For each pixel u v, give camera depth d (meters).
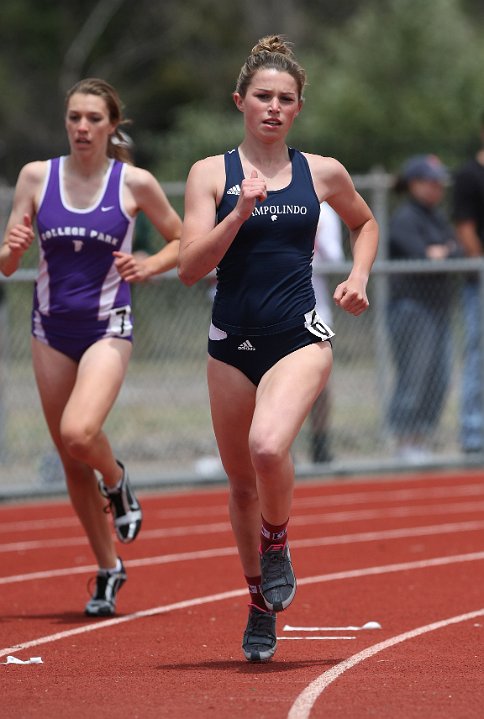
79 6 128.50
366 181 46.66
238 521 18.75
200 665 18.62
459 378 48.44
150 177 23.52
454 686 16.81
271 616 18.92
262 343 17.97
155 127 124.81
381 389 44.94
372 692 16.48
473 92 102.06
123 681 17.48
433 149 82.62
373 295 47.69
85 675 17.95
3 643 20.59
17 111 118.62
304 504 39.09
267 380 17.70
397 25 104.44
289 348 18.02
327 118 99.25
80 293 22.95
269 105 17.97
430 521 35.62
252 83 18.11
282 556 17.80
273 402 17.28
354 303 18.31
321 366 17.89
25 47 126.00
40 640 20.81
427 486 42.34
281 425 17.05
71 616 23.19
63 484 40.31
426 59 103.31
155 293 52.56
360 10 120.12
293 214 18.03
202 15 126.38
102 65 127.19
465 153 77.62
